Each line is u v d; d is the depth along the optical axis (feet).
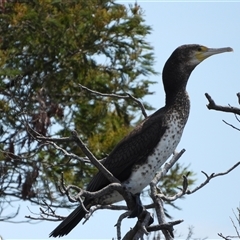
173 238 29.84
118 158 33.19
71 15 61.11
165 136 33.19
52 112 57.31
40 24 60.23
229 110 27.50
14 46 62.28
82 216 32.19
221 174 30.78
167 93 34.55
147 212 30.91
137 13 62.28
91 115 63.05
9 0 62.44
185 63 34.99
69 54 63.10
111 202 32.78
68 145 60.13
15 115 57.77
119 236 28.96
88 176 59.93
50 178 58.80
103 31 62.23
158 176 32.55
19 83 60.23
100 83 63.21
